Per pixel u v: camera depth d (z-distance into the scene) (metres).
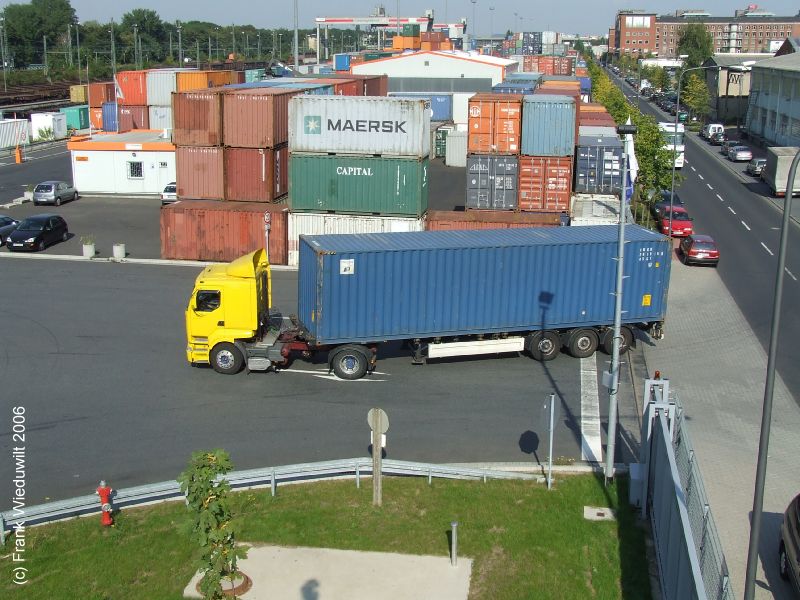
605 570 13.94
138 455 18.20
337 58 108.38
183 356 24.48
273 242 35.53
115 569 13.77
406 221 34.22
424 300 23.00
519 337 24.22
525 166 36.25
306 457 18.27
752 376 23.56
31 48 152.12
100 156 52.12
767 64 80.44
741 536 14.98
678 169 65.56
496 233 25.09
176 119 37.44
